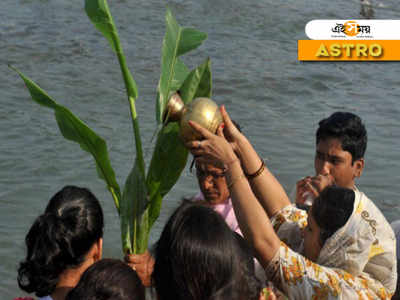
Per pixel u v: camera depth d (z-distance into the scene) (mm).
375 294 1890
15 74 9156
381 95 9289
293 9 15578
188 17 14172
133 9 14461
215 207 2682
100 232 2178
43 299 2086
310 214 1975
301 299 1824
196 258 1417
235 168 1824
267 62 11000
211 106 2098
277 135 7203
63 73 9438
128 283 1778
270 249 1807
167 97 2488
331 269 1874
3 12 13102
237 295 1475
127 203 2637
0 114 7363
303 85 9656
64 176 5805
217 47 11922
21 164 5980
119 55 2541
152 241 4590
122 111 7898
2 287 4078
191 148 1970
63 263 2062
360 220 1894
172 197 5453
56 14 13383
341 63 11078
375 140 7109
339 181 2678
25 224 4898
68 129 2656
